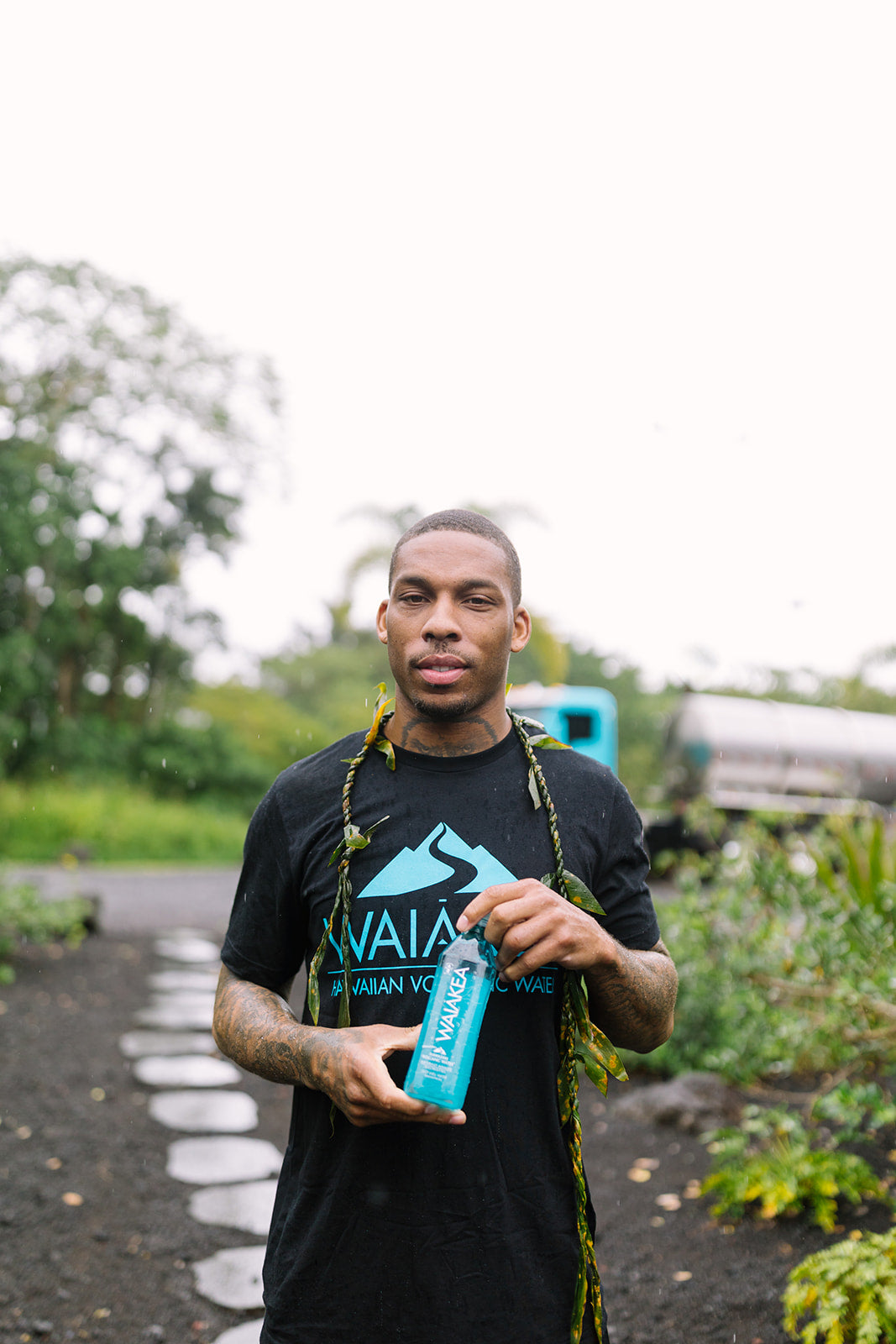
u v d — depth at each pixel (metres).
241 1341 2.74
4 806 17.20
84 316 21.31
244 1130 4.32
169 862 17.06
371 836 1.42
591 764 1.52
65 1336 2.72
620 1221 3.44
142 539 23.25
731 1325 2.71
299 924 1.52
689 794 15.91
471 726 1.48
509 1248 1.32
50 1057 5.12
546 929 1.27
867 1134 3.59
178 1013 6.18
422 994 1.35
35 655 19.77
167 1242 3.29
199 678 25.47
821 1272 2.46
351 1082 1.25
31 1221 3.34
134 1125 4.32
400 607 1.49
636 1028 1.43
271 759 25.22
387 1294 1.32
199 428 22.33
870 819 4.90
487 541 1.51
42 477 19.98
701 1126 4.24
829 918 3.84
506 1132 1.34
